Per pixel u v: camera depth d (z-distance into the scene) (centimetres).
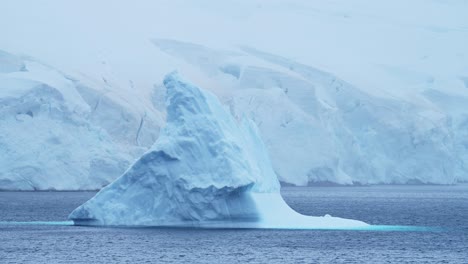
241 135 15388
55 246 13400
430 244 14375
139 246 13275
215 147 14400
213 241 13900
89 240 14075
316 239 14650
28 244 13712
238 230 15438
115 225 14775
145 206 14575
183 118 14575
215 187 14238
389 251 13212
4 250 13000
